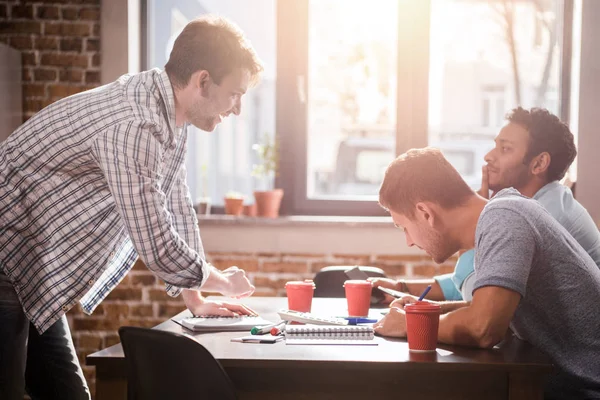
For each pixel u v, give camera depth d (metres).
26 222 1.98
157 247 1.86
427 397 1.54
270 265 3.81
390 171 1.86
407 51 3.93
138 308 3.85
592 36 3.65
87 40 3.82
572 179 3.74
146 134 1.86
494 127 3.95
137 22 3.96
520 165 2.53
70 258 1.99
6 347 1.96
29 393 2.32
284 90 4.00
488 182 2.60
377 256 3.77
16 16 3.83
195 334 1.84
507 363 1.49
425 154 1.84
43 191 1.96
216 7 4.02
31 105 3.85
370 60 3.98
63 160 1.93
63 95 3.84
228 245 3.82
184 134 2.27
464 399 1.54
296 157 4.02
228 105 2.01
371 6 3.96
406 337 1.77
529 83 3.93
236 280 2.10
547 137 2.49
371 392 1.55
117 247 2.09
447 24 3.94
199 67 1.93
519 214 1.70
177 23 4.06
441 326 1.68
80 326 3.86
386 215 3.98
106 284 2.24
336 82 4.00
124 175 1.83
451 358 1.54
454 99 3.95
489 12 3.93
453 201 1.81
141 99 1.90
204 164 4.11
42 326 1.99
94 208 1.99
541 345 1.74
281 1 3.97
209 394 1.46
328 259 3.79
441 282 2.50
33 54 3.84
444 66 3.95
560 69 3.90
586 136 3.65
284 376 1.56
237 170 4.08
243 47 1.97
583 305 1.71
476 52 3.95
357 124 4.00
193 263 1.91
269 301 2.47
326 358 1.52
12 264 1.98
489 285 1.62
